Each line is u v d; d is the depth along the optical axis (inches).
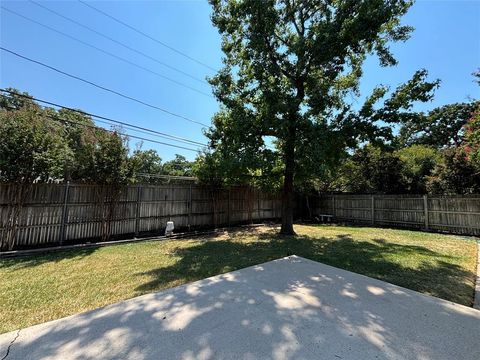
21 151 212.4
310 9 313.4
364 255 228.1
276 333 89.3
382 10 250.1
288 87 323.9
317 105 294.4
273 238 318.3
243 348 79.8
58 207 245.9
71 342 82.9
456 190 400.8
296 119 287.9
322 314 105.2
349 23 264.8
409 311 110.0
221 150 319.6
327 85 309.1
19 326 98.7
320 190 588.4
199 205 378.9
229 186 383.9
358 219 503.2
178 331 90.1
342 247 264.5
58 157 234.8
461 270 183.3
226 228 402.6
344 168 540.4
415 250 250.5
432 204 396.8
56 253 224.7
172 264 194.1
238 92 348.2
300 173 328.5
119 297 129.7
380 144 295.1
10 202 217.9
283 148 338.0
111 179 271.6
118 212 290.8
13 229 218.7
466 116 762.2
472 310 112.7
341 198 533.6
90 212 267.4
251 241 297.6
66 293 134.1
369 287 140.1
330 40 270.1
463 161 392.8
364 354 77.5
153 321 97.7
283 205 351.9
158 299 120.0
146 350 78.3
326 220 550.0
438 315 106.7
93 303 122.0
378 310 110.4
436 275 172.1
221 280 149.6
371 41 282.0
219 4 312.5
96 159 263.4
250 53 304.5
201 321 98.0
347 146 303.3
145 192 317.7
